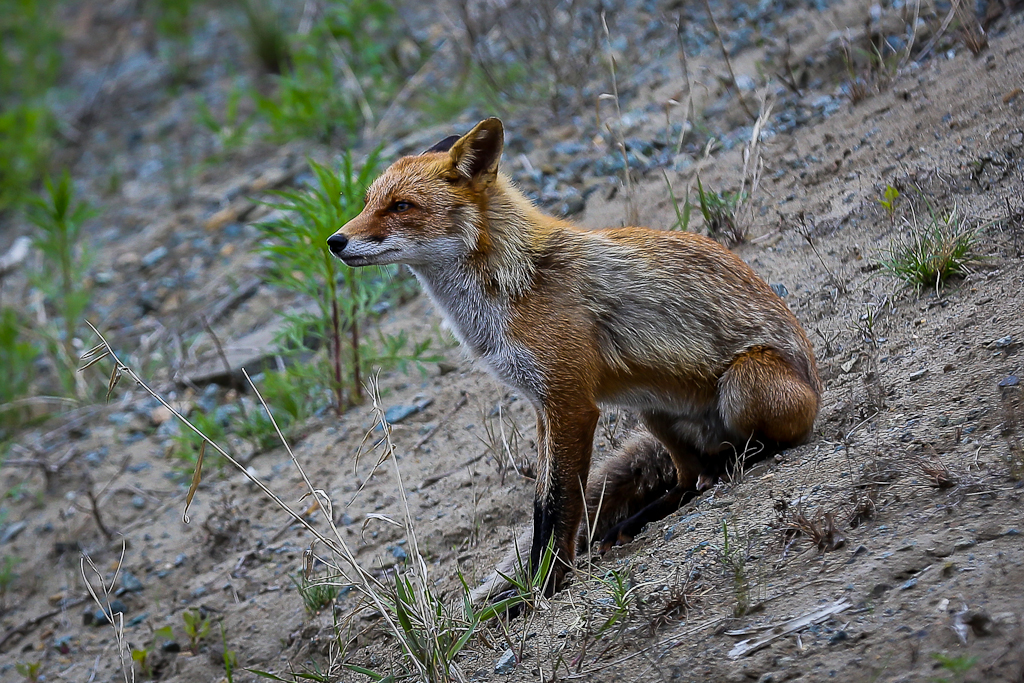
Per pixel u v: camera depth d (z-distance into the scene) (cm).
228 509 1155
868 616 589
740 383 847
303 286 1277
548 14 1728
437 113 1828
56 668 1062
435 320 1373
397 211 870
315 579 1002
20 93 2903
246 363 1443
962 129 1150
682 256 888
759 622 626
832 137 1288
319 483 1167
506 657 725
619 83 1672
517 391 878
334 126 2017
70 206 2212
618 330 865
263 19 2575
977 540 609
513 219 874
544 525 827
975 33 1292
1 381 1597
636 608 699
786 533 694
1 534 1304
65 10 3347
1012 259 922
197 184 2123
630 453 947
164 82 2733
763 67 1518
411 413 1215
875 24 1484
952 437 731
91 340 1645
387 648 852
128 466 1358
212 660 977
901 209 1084
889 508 677
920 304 947
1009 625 535
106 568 1176
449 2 2191
